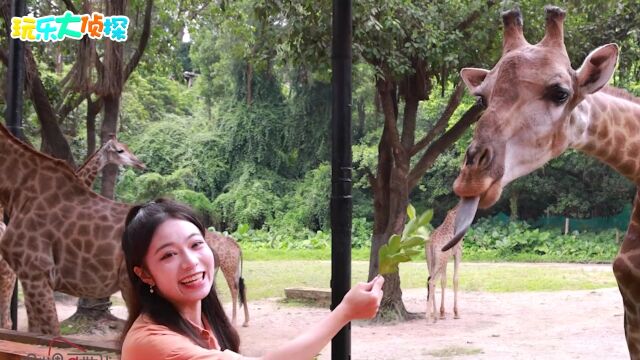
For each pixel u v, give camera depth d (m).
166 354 1.78
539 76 2.46
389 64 8.45
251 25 12.48
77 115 16.41
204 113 30.88
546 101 2.46
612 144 2.83
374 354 7.76
